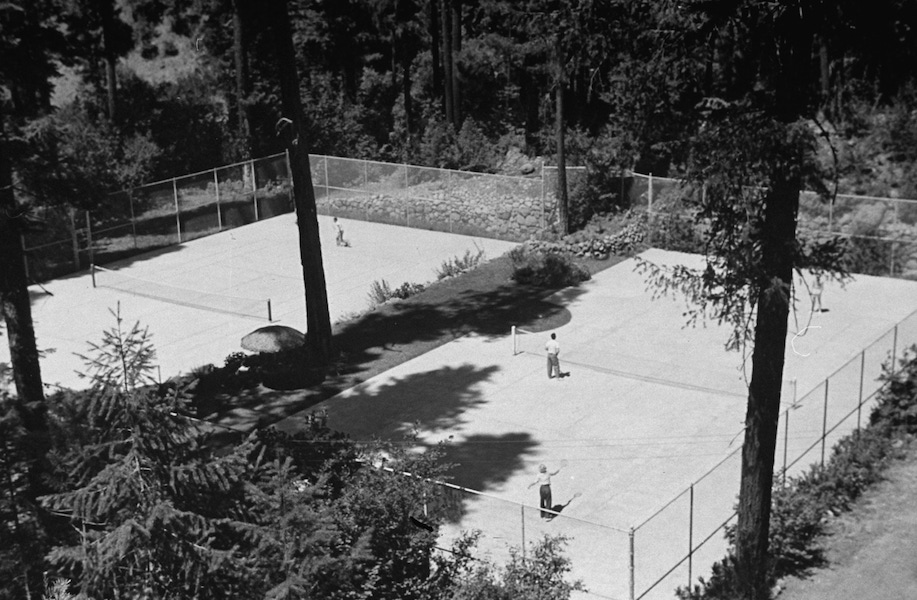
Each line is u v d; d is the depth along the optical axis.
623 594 20.41
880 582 20.05
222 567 14.91
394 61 66.88
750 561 20.41
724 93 20.69
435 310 39.06
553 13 21.44
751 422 20.58
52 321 39.56
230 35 62.41
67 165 29.86
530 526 22.62
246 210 51.34
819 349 33.59
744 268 19.22
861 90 19.50
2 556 16.72
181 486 15.21
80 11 55.34
